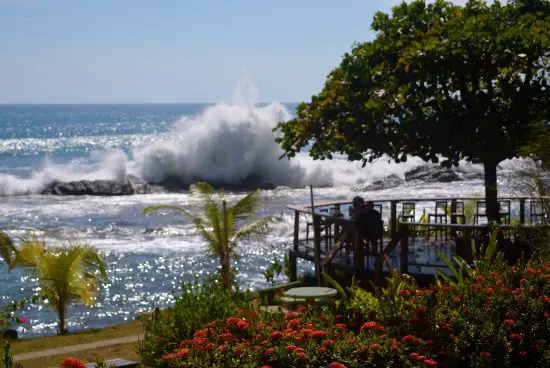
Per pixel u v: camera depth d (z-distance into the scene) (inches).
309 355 233.3
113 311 663.1
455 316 260.1
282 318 269.6
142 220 1242.6
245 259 885.2
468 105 594.2
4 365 242.8
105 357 366.9
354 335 258.4
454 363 241.9
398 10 677.9
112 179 1766.7
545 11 656.4
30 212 1342.3
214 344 240.1
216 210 615.2
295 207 612.1
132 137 4963.1
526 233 449.4
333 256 536.4
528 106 573.6
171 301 700.0
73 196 1633.9
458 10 651.5
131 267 851.4
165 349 268.5
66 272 565.3
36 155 3213.6
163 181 1802.4
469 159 598.2
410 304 273.4
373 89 633.0
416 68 613.6
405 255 471.5
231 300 305.4
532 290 281.4
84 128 6446.9
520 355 248.1
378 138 622.8
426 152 603.8
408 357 235.3
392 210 503.8
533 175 495.5
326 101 659.4
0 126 6594.5
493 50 571.2
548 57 597.3
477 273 323.3
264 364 232.2
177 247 980.6
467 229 453.4
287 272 642.8
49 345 413.4
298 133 685.9
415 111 620.7
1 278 802.8
